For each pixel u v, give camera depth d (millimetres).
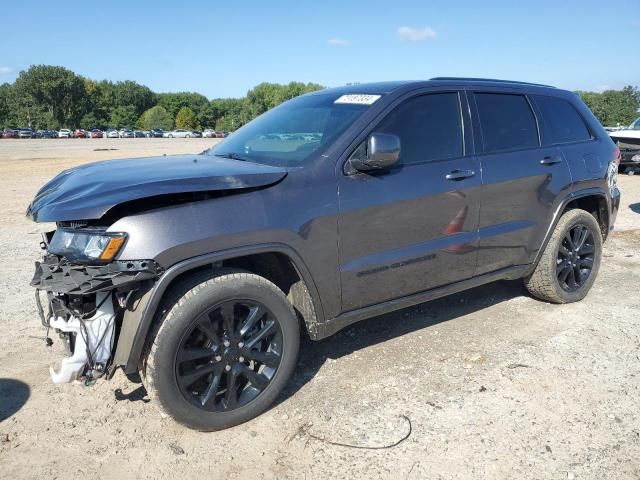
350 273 3404
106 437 3061
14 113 115500
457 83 4105
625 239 7348
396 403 3342
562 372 3682
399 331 4371
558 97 4875
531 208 4383
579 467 2756
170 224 2775
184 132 102938
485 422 3133
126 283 2732
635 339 4184
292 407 3324
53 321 2984
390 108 3631
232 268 3084
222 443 3004
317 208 3213
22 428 3135
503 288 5371
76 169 3520
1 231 8422
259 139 3947
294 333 3279
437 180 3734
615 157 5172
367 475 2723
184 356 2898
